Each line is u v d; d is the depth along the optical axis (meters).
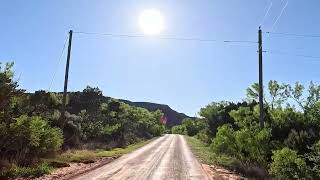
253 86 44.12
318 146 21.28
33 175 18.67
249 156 29.39
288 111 35.62
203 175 21.61
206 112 65.56
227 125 34.53
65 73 31.44
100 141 46.38
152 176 20.17
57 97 42.53
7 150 20.73
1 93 19.28
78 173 20.41
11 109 20.55
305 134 28.58
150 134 94.06
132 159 30.31
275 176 23.97
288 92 40.22
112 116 57.84
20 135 20.50
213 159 32.12
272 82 40.97
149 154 36.19
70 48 31.84
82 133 41.84
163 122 145.88
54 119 31.12
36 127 21.89
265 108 37.53
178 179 19.45
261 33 27.69
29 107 25.88
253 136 28.48
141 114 92.94
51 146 24.56
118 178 18.97
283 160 21.88
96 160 28.61
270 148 29.11
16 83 20.19
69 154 28.92
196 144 62.09
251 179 21.86
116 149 42.56
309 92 37.56
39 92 31.91
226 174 23.33
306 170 21.14
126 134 59.47
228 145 32.94
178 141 69.94
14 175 18.06
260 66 27.75
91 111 52.69
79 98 53.97
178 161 29.50
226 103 66.50
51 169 20.91
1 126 19.73
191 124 134.25
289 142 28.84
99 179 18.42
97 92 54.91
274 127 34.12
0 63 20.12
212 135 62.38
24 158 21.41
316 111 36.69
